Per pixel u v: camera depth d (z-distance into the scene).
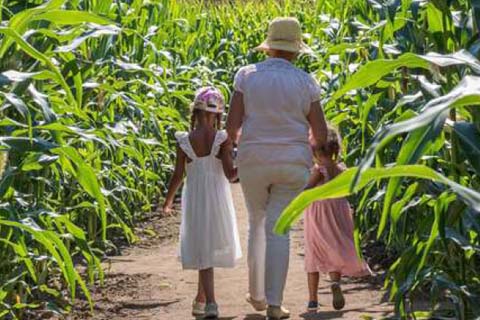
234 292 16.20
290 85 13.69
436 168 11.60
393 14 11.85
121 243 21.02
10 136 10.47
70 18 10.02
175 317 14.58
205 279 14.40
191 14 36.81
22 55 11.63
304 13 45.00
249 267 14.45
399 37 13.80
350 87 7.50
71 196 16.56
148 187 23.75
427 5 10.76
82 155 15.29
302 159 13.69
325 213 14.56
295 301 15.45
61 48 11.73
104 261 19.09
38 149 9.91
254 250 14.36
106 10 15.93
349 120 19.97
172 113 20.44
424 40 13.41
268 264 13.62
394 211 9.80
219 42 41.22
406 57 7.32
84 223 19.00
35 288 14.23
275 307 13.56
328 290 16.31
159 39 25.38
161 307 15.27
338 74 19.47
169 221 24.09
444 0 10.23
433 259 12.63
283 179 13.66
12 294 13.36
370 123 16.92
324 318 14.11
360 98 16.55
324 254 14.53
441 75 10.43
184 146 14.53
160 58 24.70
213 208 14.43
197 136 14.50
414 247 10.27
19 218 11.71
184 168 14.78
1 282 12.56
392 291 10.43
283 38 13.98
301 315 14.43
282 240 13.65
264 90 13.70
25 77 9.38
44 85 12.39
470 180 10.27
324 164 14.51
